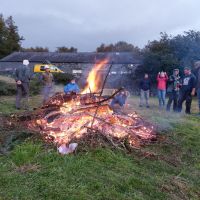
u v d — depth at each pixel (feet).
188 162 14.32
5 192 9.90
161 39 59.16
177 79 30.68
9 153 12.73
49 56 108.37
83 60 101.55
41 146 13.39
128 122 16.29
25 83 28.40
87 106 15.71
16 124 15.81
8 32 133.28
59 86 55.11
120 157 13.07
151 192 10.94
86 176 11.15
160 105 33.40
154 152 14.30
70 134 14.15
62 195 9.87
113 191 10.46
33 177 10.87
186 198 11.08
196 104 40.16
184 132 18.58
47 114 16.05
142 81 34.50
